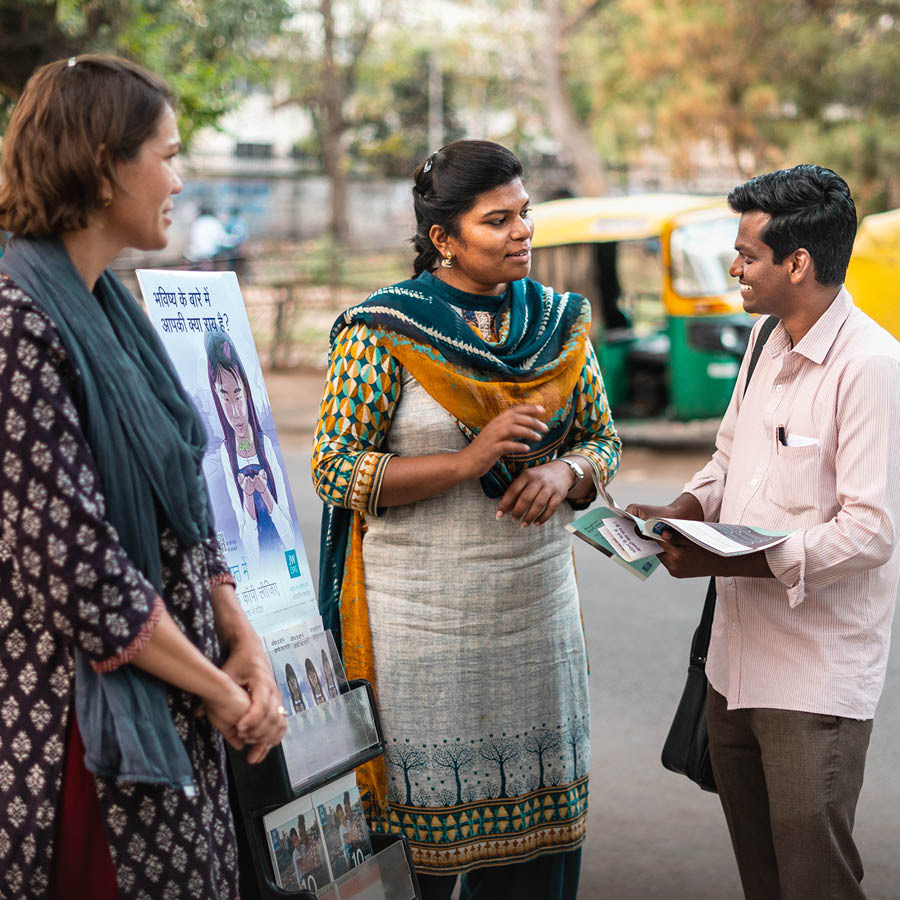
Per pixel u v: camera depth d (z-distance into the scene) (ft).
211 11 36.22
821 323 7.86
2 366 5.33
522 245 8.30
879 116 52.13
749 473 8.25
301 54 94.99
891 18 54.54
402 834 8.80
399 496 8.29
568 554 9.16
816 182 7.65
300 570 8.21
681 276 30.09
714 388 29.91
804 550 7.57
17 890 5.76
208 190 101.50
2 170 5.65
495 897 9.34
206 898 5.88
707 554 7.83
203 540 6.07
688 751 9.14
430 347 8.34
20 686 5.67
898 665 16.90
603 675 16.92
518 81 83.76
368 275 71.67
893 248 23.48
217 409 7.80
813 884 8.05
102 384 5.57
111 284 6.01
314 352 53.36
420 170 8.58
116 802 5.64
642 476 30.40
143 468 5.65
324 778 7.65
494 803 8.91
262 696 6.02
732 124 56.24
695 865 11.78
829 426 7.80
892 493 7.55
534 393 8.48
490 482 8.45
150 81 5.73
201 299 7.96
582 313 9.04
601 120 65.57
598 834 12.46
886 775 13.66
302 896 7.17
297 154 117.91
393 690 8.75
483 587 8.64
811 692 7.98
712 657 8.66
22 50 24.79
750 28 54.80
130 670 5.59
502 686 8.80
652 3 56.08
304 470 32.17
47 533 5.28
